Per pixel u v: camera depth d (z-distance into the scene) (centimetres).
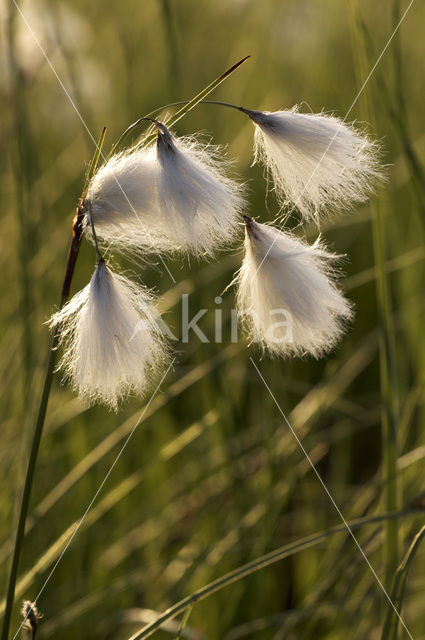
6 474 54
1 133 68
